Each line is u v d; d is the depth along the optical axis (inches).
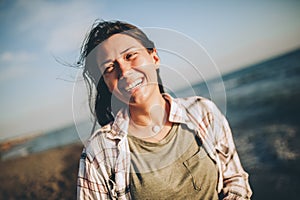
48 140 735.7
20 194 329.1
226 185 52.6
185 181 47.1
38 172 386.0
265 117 432.5
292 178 221.9
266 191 216.5
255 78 922.7
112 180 47.4
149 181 46.5
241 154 300.7
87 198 48.3
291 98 518.3
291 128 346.0
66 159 390.6
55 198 292.2
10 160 590.2
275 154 274.7
